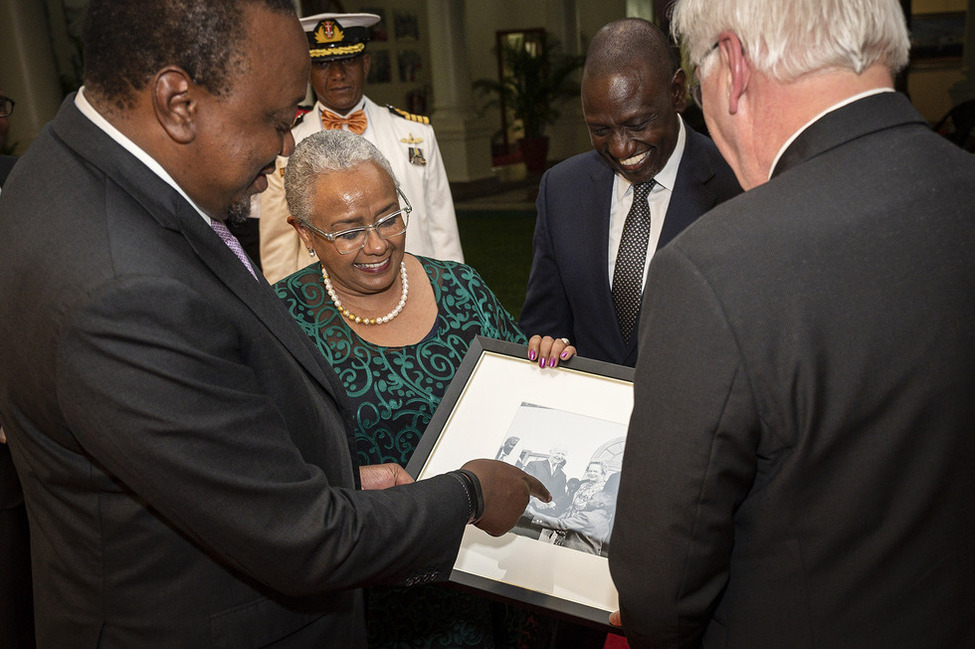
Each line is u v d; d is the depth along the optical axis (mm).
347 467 1215
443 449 1476
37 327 861
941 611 850
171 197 931
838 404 791
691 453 840
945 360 785
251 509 907
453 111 12547
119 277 842
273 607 1057
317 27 3090
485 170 12969
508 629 1751
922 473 808
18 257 891
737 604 940
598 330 1963
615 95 1662
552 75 12812
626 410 1473
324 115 3211
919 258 790
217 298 951
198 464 865
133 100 910
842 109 841
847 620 860
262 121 940
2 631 1967
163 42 872
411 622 1606
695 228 864
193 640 1001
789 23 827
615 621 1260
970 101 8852
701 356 818
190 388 864
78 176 917
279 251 3010
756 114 897
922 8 12789
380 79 14859
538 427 1471
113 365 830
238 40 885
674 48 1740
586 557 1333
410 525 1060
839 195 817
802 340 786
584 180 1977
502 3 15375
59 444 949
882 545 830
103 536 973
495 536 1282
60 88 10133
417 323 1606
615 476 1393
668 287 856
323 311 1565
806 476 826
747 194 864
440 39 12289
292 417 1071
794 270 794
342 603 1176
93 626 1013
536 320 2109
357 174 1412
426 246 3297
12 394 945
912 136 845
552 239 2010
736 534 931
